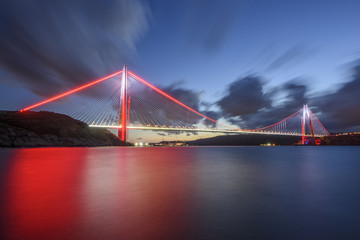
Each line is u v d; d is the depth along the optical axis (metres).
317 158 31.00
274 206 6.11
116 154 38.38
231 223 4.75
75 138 94.56
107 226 4.52
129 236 4.02
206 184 9.54
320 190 8.38
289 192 7.98
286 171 14.84
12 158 25.66
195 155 38.25
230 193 7.75
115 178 11.12
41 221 4.77
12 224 4.59
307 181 10.57
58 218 4.98
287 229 4.43
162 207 5.94
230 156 35.50
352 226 4.62
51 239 3.86
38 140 80.75
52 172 13.28
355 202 6.59
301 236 4.10
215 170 15.28
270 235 4.12
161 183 9.77
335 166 18.94
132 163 20.75
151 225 4.59
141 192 7.81
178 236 4.03
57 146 83.94
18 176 11.63
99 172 13.56
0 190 8.05
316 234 4.19
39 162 20.62
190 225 4.61
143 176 11.98
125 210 5.64
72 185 9.09
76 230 4.29
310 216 5.28
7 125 77.69
